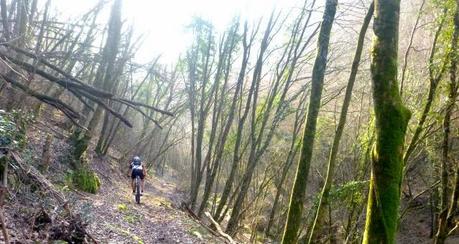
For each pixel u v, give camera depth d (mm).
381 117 4215
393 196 4148
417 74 13156
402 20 14695
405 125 4238
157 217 12836
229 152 20703
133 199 15070
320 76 6672
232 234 17547
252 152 17047
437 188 18422
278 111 17031
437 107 12039
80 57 14531
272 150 22125
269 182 22078
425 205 21953
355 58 6828
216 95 19359
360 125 16188
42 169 10594
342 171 18438
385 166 4172
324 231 19031
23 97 9750
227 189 16922
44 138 13125
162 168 33188
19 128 8719
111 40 17672
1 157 6871
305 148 6523
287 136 21375
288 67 18438
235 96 17469
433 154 14242
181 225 12719
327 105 19062
